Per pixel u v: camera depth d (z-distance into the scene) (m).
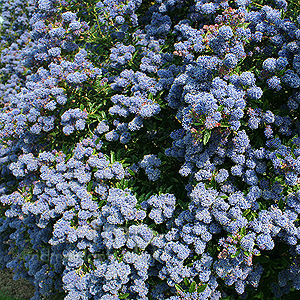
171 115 0.68
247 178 0.58
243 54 0.56
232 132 0.57
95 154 0.69
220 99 0.54
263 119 0.57
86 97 0.73
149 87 0.67
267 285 0.67
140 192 0.67
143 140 0.70
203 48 0.61
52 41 0.76
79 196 0.64
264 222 0.54
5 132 0.77
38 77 0.79
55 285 0.74
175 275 0.55
